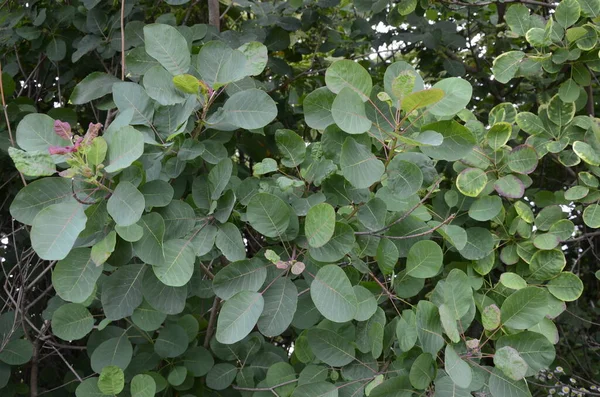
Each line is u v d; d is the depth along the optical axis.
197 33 2.60
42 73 3.22
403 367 1.87
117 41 2.79
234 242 1.81
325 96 1.87
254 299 1.72
